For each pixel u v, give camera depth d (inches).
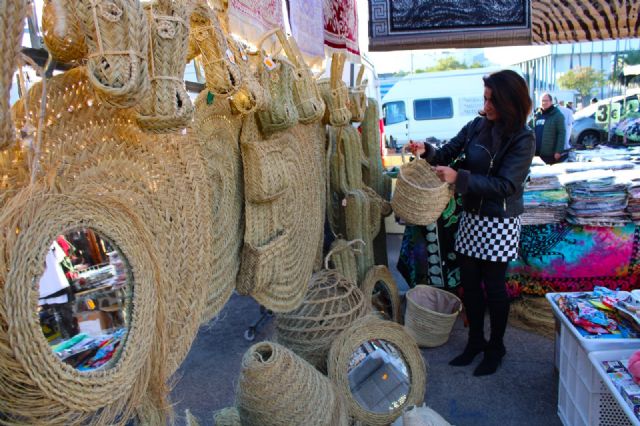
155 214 44.4
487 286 101.3
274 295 76.3
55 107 35.0
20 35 26.0
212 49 49.3
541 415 90.3
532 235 126.2
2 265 28.3
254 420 65.2
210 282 60.7
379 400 83.4
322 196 99.8
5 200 30.5
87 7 30.6
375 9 148.9
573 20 145.9
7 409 30.8
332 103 95.3
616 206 120.3
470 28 148.6
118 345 38.0
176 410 95.0
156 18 36.5
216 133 61.7
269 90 67.7
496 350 104.0
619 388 67.7
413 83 453.7
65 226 32.9
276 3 81.4
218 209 62.4
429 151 113.6
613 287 126.4
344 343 83.6
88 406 33.8
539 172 135.0
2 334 28.4
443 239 128.0
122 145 41.3
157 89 36.6
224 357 116.1
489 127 97.3
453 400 95.3
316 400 66.7
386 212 127.3
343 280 97.7
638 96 329.1
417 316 113.3
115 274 38.1
